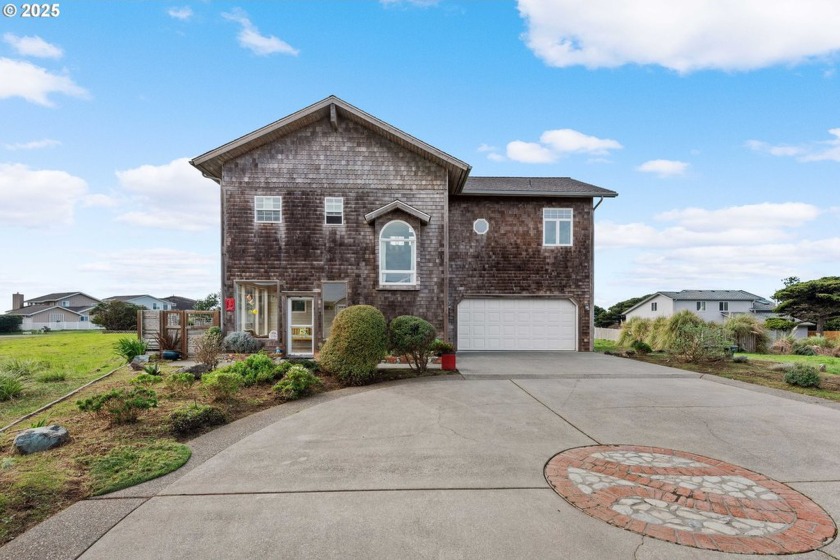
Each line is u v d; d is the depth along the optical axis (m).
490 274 15.09
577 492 3.52
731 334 14.04
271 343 11.91
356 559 2.55
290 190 12.04
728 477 3.86
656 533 2.86
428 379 8.85
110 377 8.64
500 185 16.02
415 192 12.28
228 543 2.73
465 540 2.76
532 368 10.43
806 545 2.73
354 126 12.23
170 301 62.12
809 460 4.30
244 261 11.91
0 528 2.88
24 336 26.25
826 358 13.80
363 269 12.10
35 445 4.32
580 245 15.19
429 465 4.13
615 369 10.30
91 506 3.24
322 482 3.73
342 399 7.03
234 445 4.76
